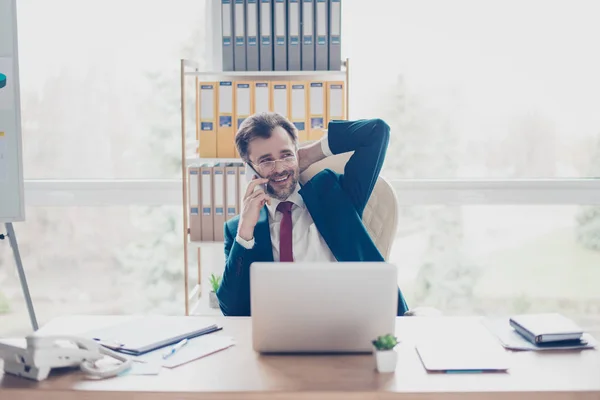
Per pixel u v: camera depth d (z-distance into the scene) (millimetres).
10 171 2914
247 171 2525
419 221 3535
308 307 1573
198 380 1442
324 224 2363
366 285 1567
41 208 3549
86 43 3465
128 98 3500
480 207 3512
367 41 3430
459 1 3393
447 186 3441
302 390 1378
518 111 3438
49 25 3447
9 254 3561
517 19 3389
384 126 2455
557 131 3438
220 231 3092
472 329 1815
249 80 3107
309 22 3020
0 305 3590
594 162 3445
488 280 3568
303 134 3039
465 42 3414
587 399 1376
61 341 1558
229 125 3051
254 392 1375
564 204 3459
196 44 3479
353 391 1372
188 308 3066
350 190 2438
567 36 3385
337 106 3020
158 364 1541
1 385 1423
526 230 3521
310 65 3045
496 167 3475
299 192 2420
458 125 3461
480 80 3430
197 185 3080
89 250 3592
